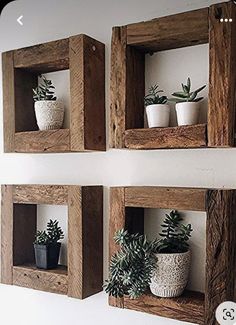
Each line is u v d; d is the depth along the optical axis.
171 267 1.07
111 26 1.27
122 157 1.26
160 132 1.07
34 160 1.43
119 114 1.14
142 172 1.22
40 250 1.31
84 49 1.20
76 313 1.33
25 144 1.31
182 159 1.16
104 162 1.29
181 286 1.08
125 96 1.13
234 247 1.02
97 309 1.28
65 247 1.35
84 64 1.20
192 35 1.06
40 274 1.28
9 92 1.36
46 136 1.27
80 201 1.21
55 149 1.25
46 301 1.39
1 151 1.50
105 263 1.28
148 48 1.16
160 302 1.07
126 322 1.23
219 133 0.98
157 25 1.08
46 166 1.40
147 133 1.09
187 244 1.13
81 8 1.33
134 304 1.11
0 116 1.49
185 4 1.15
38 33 1.42
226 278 0.99
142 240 1.10
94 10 1.30
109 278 1.14
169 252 1.11
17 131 1.35
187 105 1.05
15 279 1.34
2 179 1.50
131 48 1.15
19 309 1.45
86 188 1.22
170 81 1.17
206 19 1.01
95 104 1.24
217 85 0.98
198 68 1.13
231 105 0.98
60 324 1.36
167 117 1.11
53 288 1.26
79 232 1.21
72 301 1.34
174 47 1.15
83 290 1.20
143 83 1.20
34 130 1.40
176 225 1.14
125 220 1.14
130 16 1.24
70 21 1.35
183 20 1.05
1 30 1.48
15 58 1.34
